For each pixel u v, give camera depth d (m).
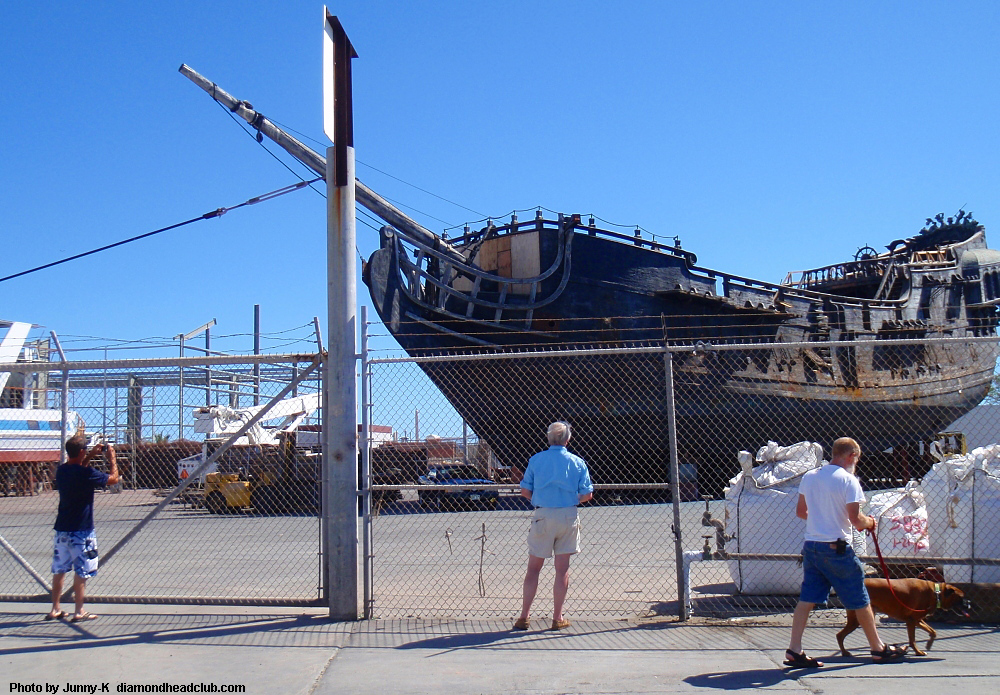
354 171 7.68
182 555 12.34
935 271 34.59
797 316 25.89
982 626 6.81
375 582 9.60
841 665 5.75
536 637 6.67
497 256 23.56
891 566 7.62
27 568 7.79
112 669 5.82
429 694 5.19
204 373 27.20
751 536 7.99
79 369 7.92
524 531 15.12
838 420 28.95
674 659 5.96
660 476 23.41
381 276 21.56
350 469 7.39
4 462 24.41
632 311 23.44
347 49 7.76
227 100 19.94
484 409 21.73
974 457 7.72
